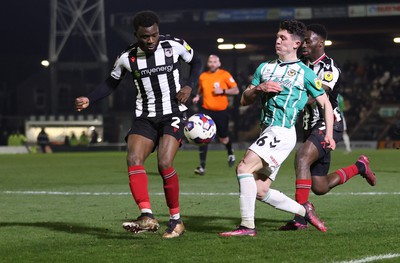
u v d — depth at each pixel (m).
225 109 27.02
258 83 11.03
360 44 75.56
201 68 11.23
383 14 69.56
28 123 74.44
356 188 19.47
